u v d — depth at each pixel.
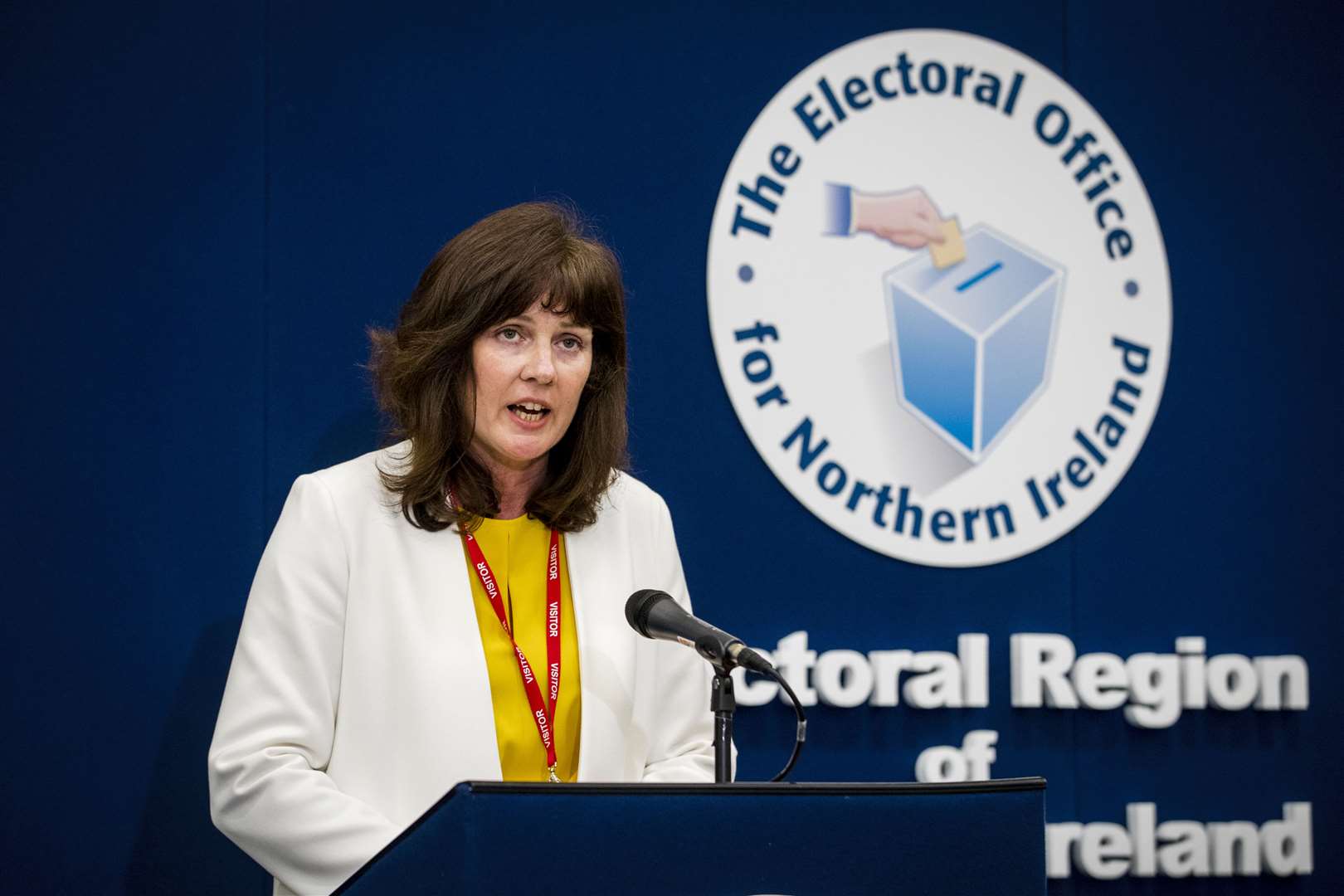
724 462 4.54
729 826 2.18
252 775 3.04
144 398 4.18
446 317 3.31
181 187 4.23
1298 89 4.99
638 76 4.55
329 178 4.32
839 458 4.61
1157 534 4.84
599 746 3.26
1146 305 4.86
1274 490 4.94
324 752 3.19
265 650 3.21
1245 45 5.02
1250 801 4.84
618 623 3.42
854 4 4.71
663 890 2.14
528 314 3.29
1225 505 4.90
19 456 4.10
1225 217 4.97
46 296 4.14
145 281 4.20
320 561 3.26
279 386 4.25
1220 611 4.86
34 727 4.06
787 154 4.63
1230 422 4.93
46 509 4.11
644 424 4.48
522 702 3.27
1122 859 4.70
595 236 4.48
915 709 4.64
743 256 4.58
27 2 4.17
